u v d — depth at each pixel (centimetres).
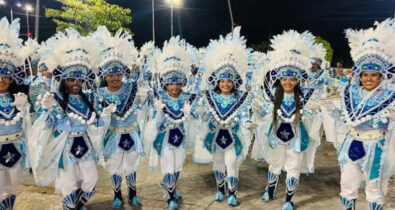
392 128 319
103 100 390
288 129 409
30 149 350
